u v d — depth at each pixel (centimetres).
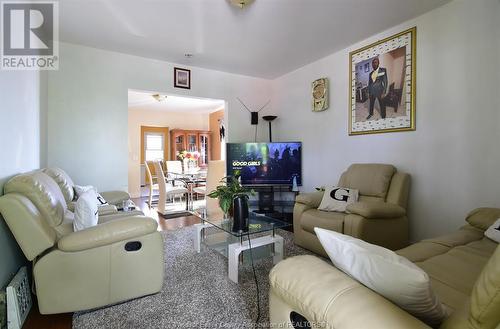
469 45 236
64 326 159
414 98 275
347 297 78
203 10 254
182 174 599
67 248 154
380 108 309
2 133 158
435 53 259
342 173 355
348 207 243
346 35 313
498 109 220
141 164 775
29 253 150
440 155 257
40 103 269
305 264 99
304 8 253
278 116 480
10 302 149
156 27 287
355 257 88
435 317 84
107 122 350
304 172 426
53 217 170
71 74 328
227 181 339
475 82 233
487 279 67
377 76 310
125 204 333
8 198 146
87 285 162
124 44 330
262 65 414
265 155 424
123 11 254
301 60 394
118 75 357
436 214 261
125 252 171
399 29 288
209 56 373
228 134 454
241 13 261
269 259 252
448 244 176
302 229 281
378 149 314
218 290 198
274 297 104
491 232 180
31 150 228
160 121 800
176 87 400
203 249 281
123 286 172
